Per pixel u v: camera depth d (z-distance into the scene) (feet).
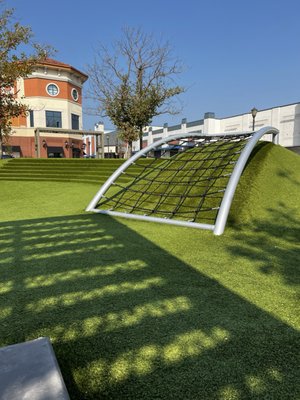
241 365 6.77
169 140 34.58
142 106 75.97
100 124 209.97
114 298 10.18
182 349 7.38
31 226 20.84
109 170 54.29
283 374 6.47
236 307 9.47
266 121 119.24
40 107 125.49
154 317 8.93
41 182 48.57
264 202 22.56
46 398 4.78
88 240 17.28
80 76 137.49
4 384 5.02
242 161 22.04
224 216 19.21
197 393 5.96
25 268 13.01
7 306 9.71
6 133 47.80
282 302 9.78
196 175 28.94
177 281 11.52
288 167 29.71
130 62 76.38
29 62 45.01
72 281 11.62
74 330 8.29
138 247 15.90
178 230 19.57
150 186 29.99
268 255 14.47
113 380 6.35
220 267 12.94
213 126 139.95
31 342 6.24
